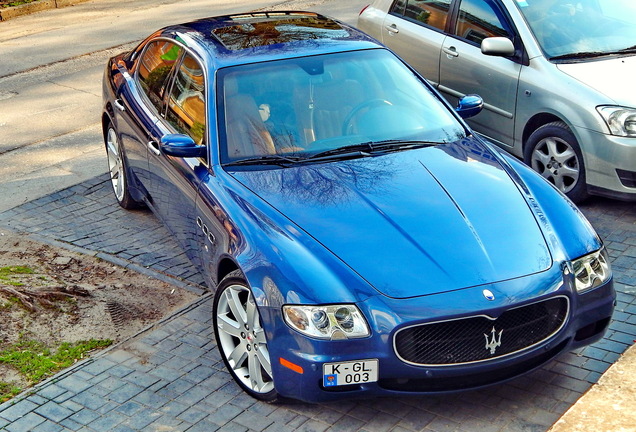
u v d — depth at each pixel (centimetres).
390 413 437
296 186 475
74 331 540
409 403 444
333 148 513
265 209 458
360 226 438
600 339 459
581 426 394
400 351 399
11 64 1231
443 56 798
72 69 1182
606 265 447
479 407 438
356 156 505
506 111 736
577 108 662
